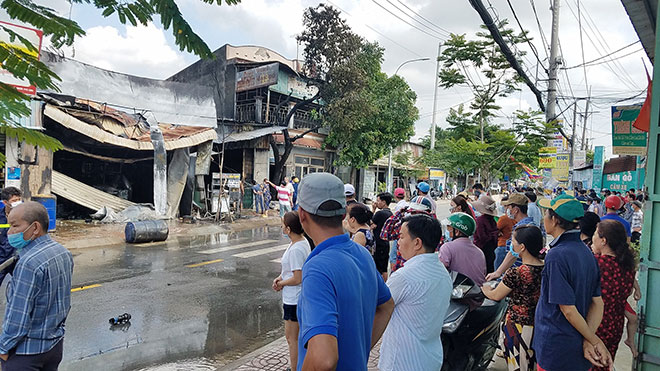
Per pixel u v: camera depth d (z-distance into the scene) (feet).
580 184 76.74
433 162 53.01
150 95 45.01
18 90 4.65
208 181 61.11
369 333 5.56
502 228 19.98
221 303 20.67
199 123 48.65
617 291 9.42
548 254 8.44
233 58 67.97
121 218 42.98
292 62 86.99
